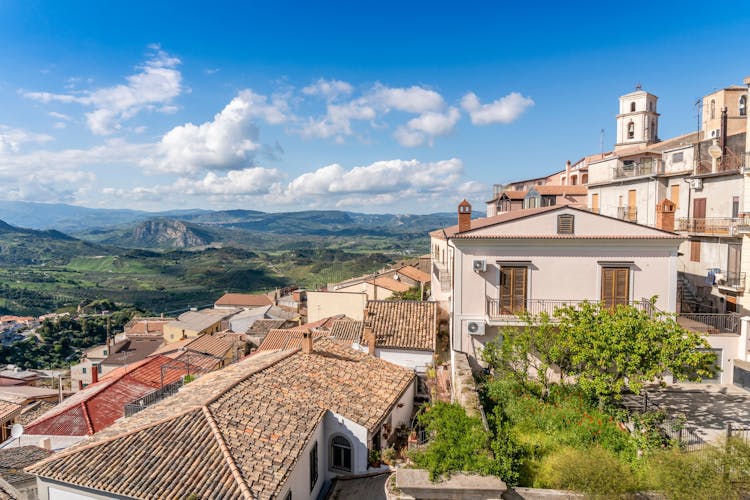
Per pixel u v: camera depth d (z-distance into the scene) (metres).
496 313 20.27
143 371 27.81
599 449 12.06
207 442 13.87
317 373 19.69
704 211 26.16
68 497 13.12
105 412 22.66
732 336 19.48
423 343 23.73
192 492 12.12
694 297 26.28
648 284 19.75
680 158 28.27
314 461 15.84
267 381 17.97
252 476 12.73
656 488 10.64
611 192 34.25
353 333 29.42
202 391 17.45
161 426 14.59
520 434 13.26
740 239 22.94
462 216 22.86
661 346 14.09
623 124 54.72
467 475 10.76
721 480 9.91
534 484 11.18
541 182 71.25
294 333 33.22
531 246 20.12
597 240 19.62
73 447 14.67
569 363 16.33
